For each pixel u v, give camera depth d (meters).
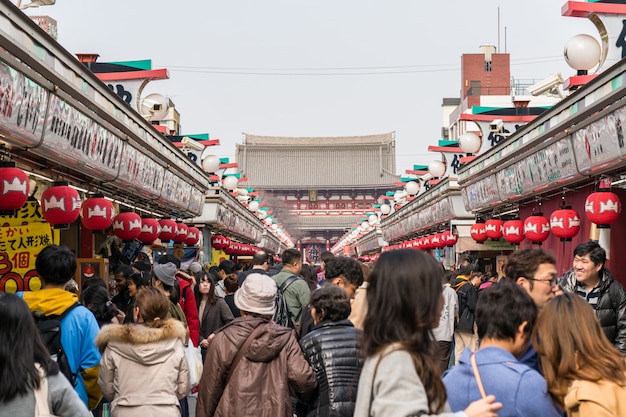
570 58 12.42
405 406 3.53
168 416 6.71
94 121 11.34
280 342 6.43
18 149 9.58
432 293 3.79
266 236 50.47
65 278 6.64
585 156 11.95
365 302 3.93
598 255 8.13
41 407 4.54
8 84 7.86
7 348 4.45
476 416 3.66
